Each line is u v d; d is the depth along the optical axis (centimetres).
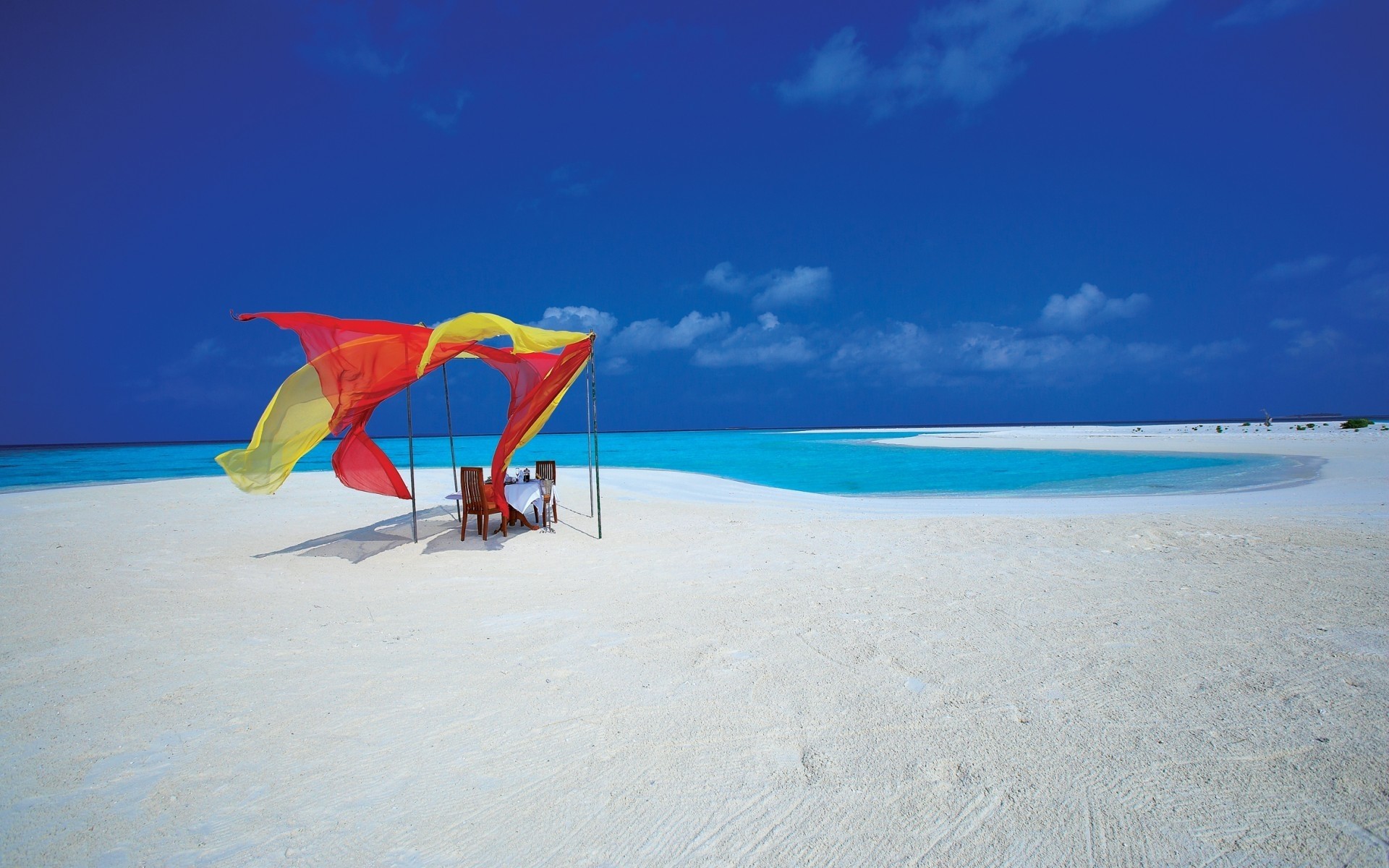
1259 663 409
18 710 383
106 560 805
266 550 862
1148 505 1170
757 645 465
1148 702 361
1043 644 452
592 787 296
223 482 1847
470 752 329
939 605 551
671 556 784
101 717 373
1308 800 272
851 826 264
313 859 253
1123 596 562
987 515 1071
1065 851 246
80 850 260
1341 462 1920
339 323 782
